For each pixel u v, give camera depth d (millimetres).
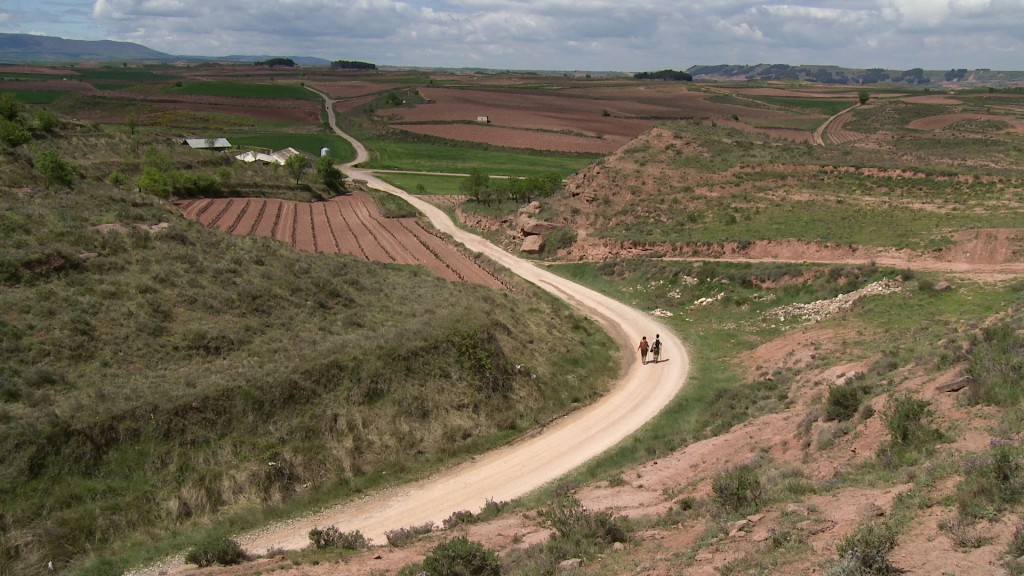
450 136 168875
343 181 114625
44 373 22984
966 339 24047
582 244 66875
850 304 40281
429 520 22109
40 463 20031
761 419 26062
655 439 28594
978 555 10406
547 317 45125
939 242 46875
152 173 78000
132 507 20438
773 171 69688
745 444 23453
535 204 76188
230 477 22516
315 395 26375
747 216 61969
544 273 63281
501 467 26594
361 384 27672
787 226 57344
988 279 38188
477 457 27625
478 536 18828
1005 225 47156
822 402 24562
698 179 71375
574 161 143125
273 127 187250
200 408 23547
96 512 19812
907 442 17094
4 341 24156
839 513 13820
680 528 16219
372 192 108188
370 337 30906
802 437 21594
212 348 27531
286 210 87188
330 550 18781
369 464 25531
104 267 31734
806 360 32875
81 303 27938
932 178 61875
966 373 19500
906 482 14625
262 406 24859
